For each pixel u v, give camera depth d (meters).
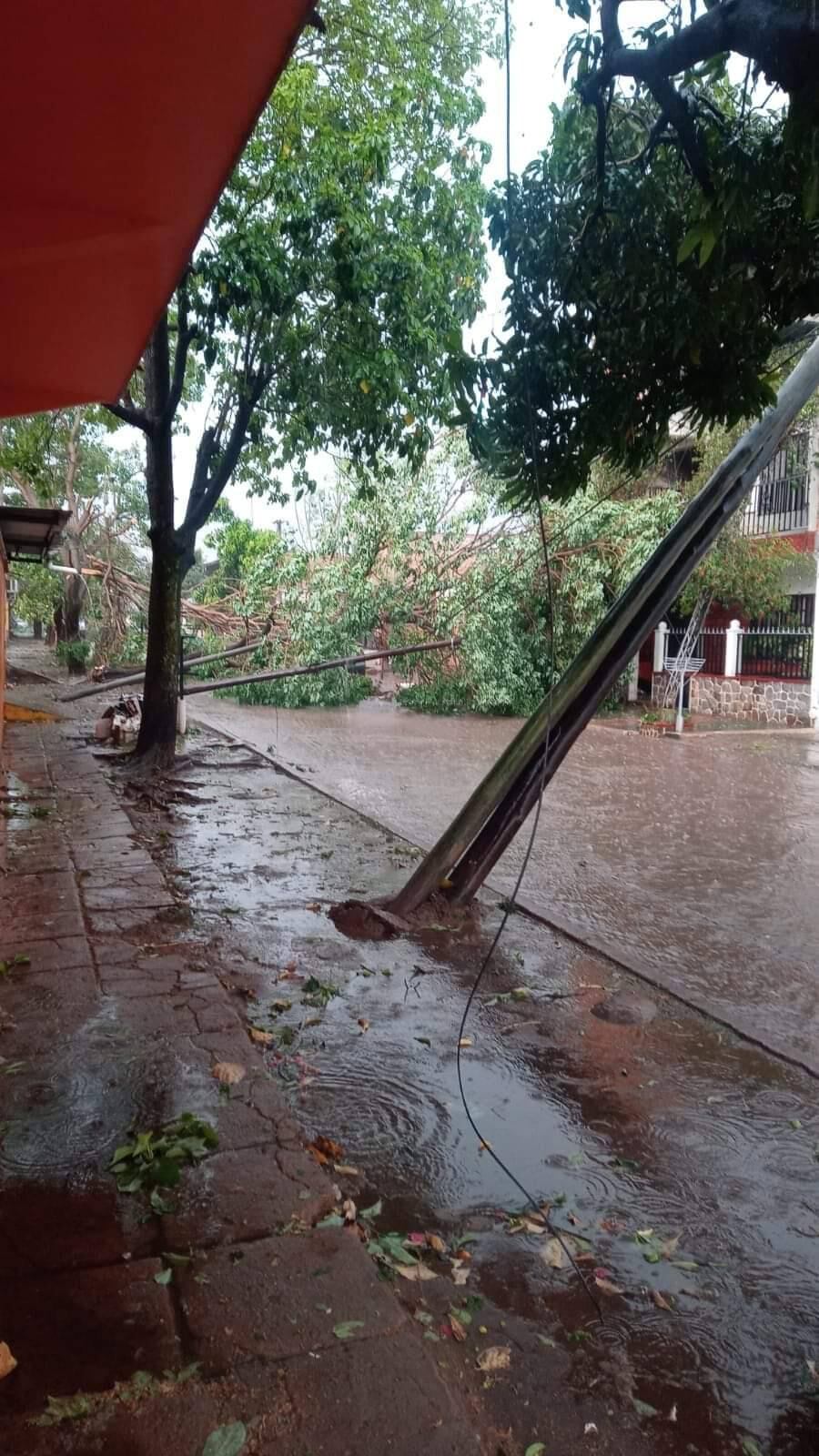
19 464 13.49
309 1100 3.79
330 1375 2.14
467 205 10.40
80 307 4.29
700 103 3.26
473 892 6.34
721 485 5.82
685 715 19.98
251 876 7.03
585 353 3.60
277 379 10.86
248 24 2.24
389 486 18.20
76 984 4.54
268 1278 2.49
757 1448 2.21
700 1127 3.69
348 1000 4.80
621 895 6.95
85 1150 3.11
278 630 20.17
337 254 8.84
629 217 3.43
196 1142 3.14
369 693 22.56
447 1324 2.53
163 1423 1.99
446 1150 3.46
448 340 3.74
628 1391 2.36
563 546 17.52
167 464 11.18
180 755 12.34
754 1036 4.49
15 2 2.16
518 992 4.98
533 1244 2.93
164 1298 2.40
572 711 6.09
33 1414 2.01
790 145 2.63
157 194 3.20
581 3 3.22
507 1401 2.30
